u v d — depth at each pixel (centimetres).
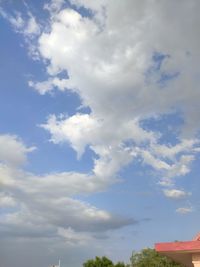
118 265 5766
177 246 1383
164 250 1397
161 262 5259
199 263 1364
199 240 1408
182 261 1692
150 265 5334
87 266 5831
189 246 1361
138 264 5569
